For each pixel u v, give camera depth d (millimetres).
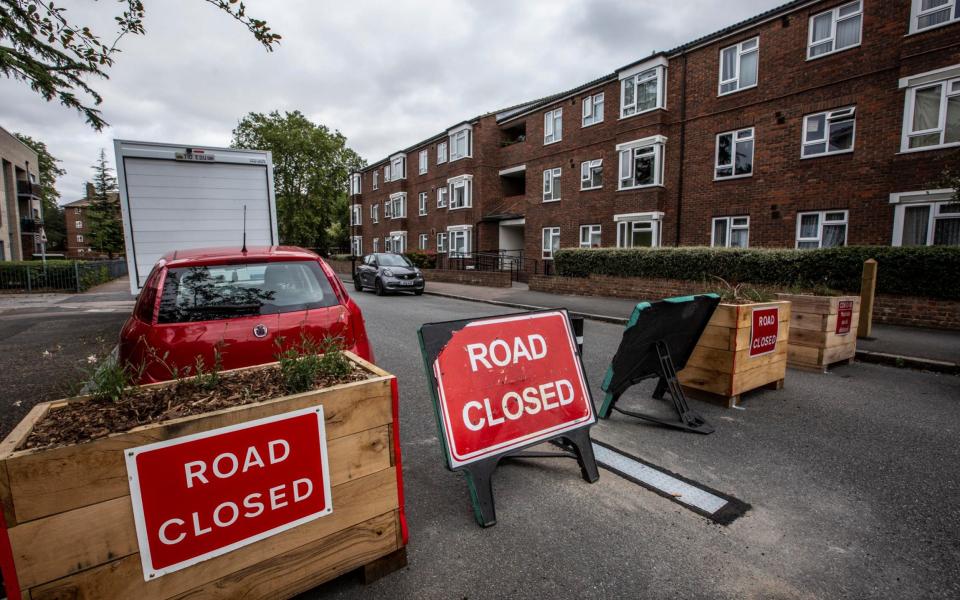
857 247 9969
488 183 27094
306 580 2105
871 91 12531
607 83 19688
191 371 2686
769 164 14664
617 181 19078
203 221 7652
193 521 1820
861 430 4316
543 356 3438
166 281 3557
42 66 4688
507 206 26531
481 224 27172
